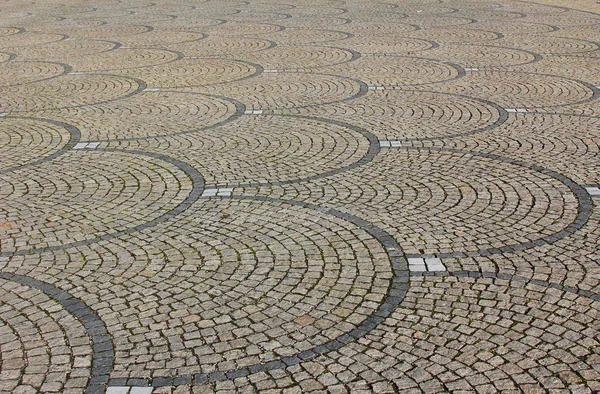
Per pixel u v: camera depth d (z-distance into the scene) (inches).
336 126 379.6
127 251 235.6
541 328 185.0
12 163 327.9
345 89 465.1
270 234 245.8
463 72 509.4
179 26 765.3
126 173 311.7
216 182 298.0
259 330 187.9
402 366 171.3
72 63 571.5
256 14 848.3
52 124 393.4
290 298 203.3
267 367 172.6
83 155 338.0
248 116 402.6
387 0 964.0
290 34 695.1
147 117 404.5
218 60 573.3
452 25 730.8
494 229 245.4
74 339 185.8
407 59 561.9
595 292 201.9
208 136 365.1
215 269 221.6
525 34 665.6
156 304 202.1
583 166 307.6
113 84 493.0
